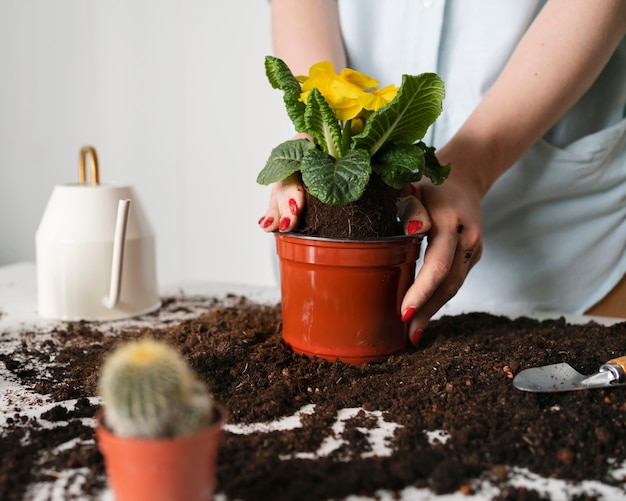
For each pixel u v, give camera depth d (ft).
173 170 7.88
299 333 3.13
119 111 7.87
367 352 3.05
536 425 2.40
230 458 2.22
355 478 2.10
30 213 8.28
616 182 4.38
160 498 1.77
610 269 4.52
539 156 4.27
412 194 3.25
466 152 3.52
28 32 7.87
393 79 4.45
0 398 2.80
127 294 3.93
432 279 3.01
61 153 8.09
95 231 3.83
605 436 2.34
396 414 2.58
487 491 2.10
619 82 4.31
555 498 2.06
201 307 4.22
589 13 3.54
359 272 2.95
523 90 3.59
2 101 8.04
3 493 2.04
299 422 2.56
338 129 2.85
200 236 7.99
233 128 7.59
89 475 2.15
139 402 1.69
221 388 2.80
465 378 2.80
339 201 2.73
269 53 7.29
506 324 3.62
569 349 3.11
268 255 7.80
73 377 3.03
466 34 4.25
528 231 4.47
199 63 7.54
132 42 7.68
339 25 4.53
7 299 4.35
